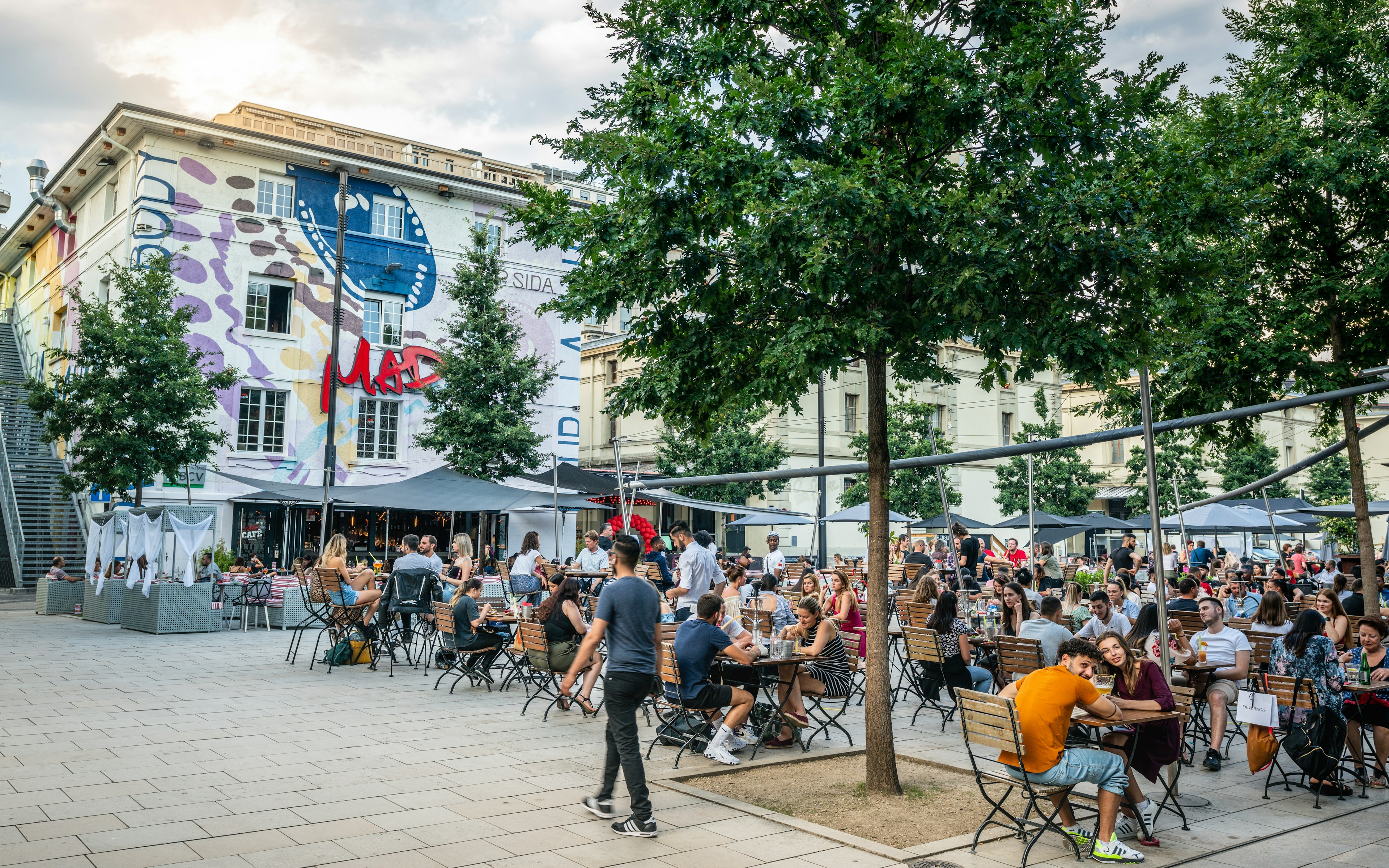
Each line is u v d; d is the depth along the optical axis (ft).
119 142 91.09
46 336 115.03
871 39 23.27
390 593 44.83
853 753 28.40
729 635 32.68
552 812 21.26
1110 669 22.48
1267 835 21.22
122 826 19.40
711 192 21.79
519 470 90.63
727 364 24.67
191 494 85.35
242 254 94.12
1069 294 21.66
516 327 92.32
